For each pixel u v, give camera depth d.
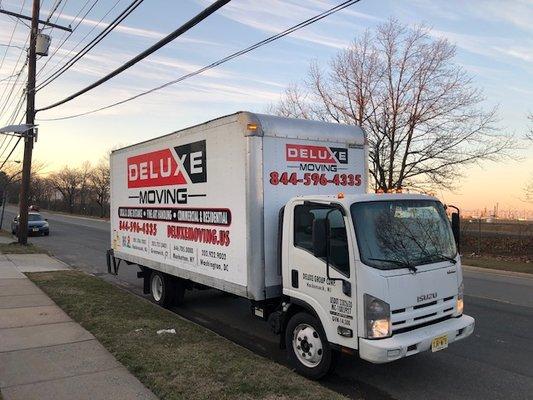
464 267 16.91
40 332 7.18
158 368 5.56
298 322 5.80
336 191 7.04
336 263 5.21
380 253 5.11
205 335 7.02
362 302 4.92
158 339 6.75
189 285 9.62
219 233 7.07
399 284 5.04
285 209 5.97
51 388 5.02
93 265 16.95
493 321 8.66
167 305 9.59
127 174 10.70
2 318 8.08
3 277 12.67
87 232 33.78
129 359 5.88
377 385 5.60
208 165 7.34
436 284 5.39
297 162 6.64
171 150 8.56
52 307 8.97
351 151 7.27
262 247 6.28
